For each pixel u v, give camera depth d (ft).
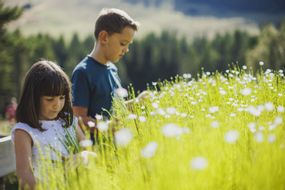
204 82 12.59
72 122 9.80
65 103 9.64
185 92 11.64
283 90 11.56
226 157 6.70
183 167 5.88
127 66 264.72
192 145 6.57
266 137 6.98
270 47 124.98
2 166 10.12
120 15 11.78
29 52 92.53
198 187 5.73
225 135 6.64
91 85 11.51
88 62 11.74
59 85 9.02
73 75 11.61
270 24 146.41
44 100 9.06
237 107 9.67
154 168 6.18
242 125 8.20
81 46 278.46
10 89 103.04
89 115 11.65
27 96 9.07
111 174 7.31
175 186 5.74
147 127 8.48
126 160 7.50
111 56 11.86
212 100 11.32
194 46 334.44
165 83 12.78
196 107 10.06
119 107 10.18
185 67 271.08
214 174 6.00
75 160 7.63
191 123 8.41
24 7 80.89
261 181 5.95
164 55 269.44
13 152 10.48
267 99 10.79
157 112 9.05
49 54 185.06
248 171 6.29
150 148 6.08
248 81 12.17
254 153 6.84
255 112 8.16
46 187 6.98
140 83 264.93
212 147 6.64
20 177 8.54
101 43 11.83
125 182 6.73
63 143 9.18
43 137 9.14
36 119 9.08
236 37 282.15
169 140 6.64
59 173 7.11
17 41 86.84
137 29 12.05
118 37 11.74
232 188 6.27
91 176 6.80
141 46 267.18
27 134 9.04
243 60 262.47
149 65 266.77
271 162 6.23
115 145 8.49
